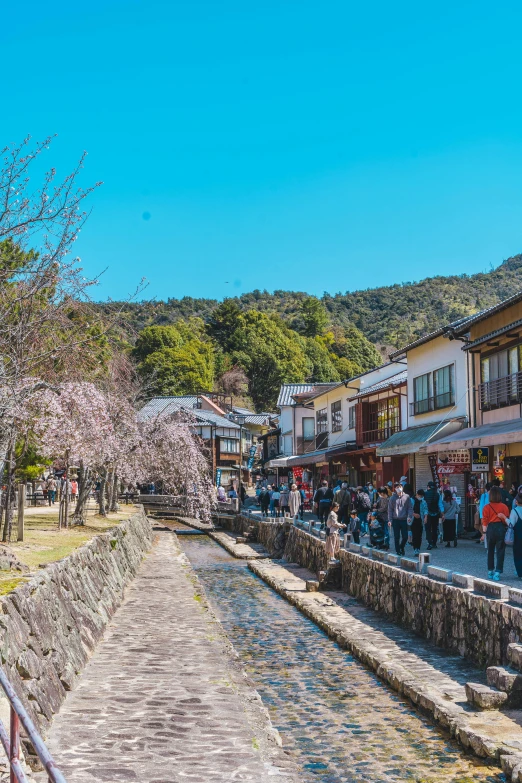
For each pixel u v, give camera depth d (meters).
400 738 8.81
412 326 161.00
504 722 8.56
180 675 10.80
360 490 28.61
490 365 26.08
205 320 139.38
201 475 43.31
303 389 61.56
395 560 16.98
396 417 37.41
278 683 11.62
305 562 27.44
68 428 20.61
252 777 6.86
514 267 189.62
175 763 7.18
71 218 11.26
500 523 14.30
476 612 11.53
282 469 61.44
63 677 9.62
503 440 19.86
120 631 14.23
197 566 29.67
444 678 10.75
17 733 4.20
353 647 13.55
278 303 182.25
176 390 79.62
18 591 9.02
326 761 8.12
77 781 6.57
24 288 11.45
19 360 11.19
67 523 21.83
